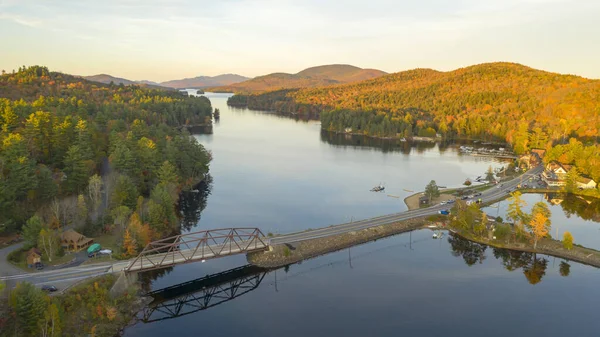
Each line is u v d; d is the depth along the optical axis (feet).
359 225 431.43
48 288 261.44
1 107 568.41
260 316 278.87
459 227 426.51
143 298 297.74
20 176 369.71
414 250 388.37
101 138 570.05
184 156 572.92
